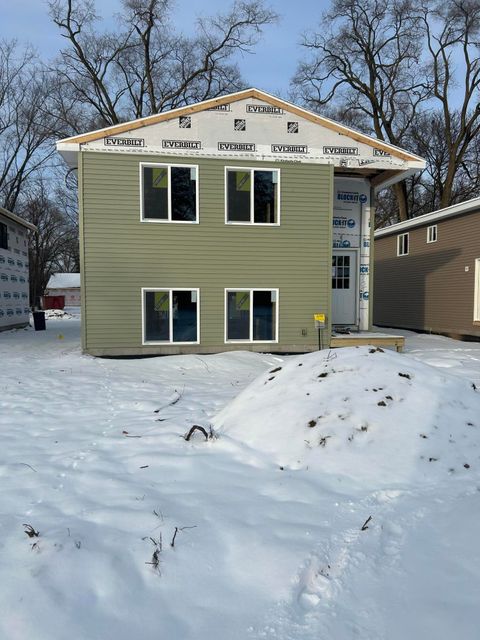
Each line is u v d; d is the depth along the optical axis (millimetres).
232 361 10703
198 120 11758
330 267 12461
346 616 2289
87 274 11477
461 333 17125
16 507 3418
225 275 12008
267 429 4520
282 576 2574
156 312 11805
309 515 3215
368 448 4055
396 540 2926
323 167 12312
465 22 26203
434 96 28484
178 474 3939
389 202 35188
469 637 2090
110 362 10664
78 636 2172
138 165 11523
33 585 2486
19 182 35188
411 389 4609
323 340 12453
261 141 12023
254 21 27609
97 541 2904
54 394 7320
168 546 2850
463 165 30109
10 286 20047
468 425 4344
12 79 32625
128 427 5402
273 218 12234
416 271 20078
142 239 11633
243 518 3178
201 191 11836
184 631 2217
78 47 27125
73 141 11289
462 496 3490
